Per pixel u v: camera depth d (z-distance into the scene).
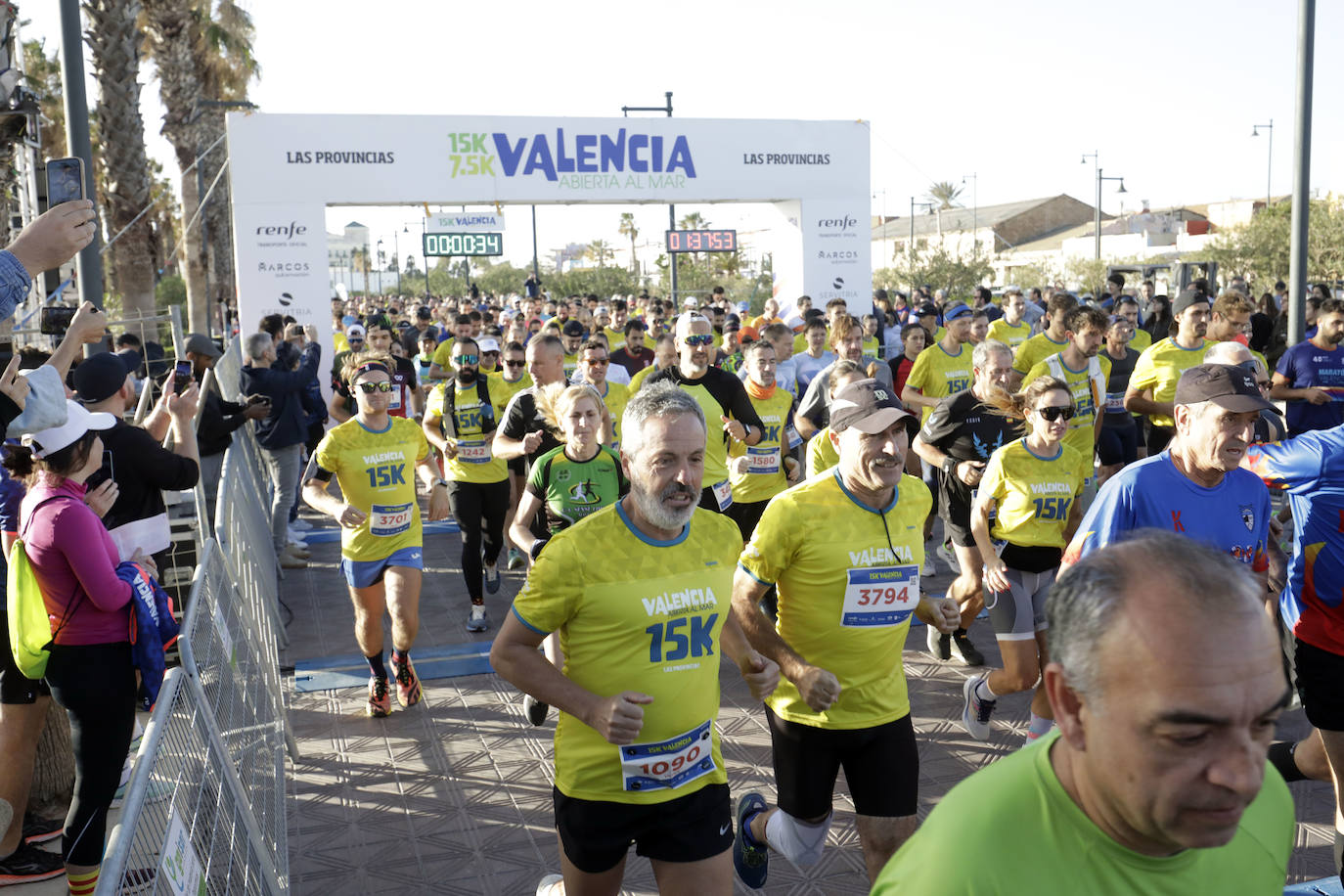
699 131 18.44
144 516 4.66
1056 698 1.42
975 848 1.42
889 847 3.48
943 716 5.76
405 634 5.92
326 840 4.59
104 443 4.54
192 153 24.33
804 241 19.31
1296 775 3.93
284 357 10.14
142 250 18.16
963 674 6.40
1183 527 3.65
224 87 28.88
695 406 2.94
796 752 3.56
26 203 9.15
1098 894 1.41
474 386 7.54
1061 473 4.91
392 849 4.50
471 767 5.30
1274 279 39.81
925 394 8.84
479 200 17.47
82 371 4.61
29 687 4.12
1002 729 5.57
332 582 9.01
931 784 4.95
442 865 4.36
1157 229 75.31
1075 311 7.59
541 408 6.11
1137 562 1.36
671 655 2.98
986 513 4.99
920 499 3.65
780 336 10.01
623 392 7.77
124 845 2.05
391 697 6.27
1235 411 3.43
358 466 5.72
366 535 5.80
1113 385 8.67
